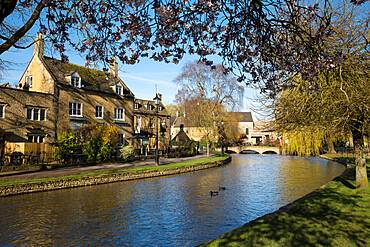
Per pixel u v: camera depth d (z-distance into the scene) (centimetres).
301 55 466
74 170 1794
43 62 2456
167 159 2870
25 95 2158
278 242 554
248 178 2020
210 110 4038
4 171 1700
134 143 3186
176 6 395
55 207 1130
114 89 2944
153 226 955
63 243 793
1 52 388
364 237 571
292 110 1051
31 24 405
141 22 411
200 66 3891
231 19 467
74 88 2525
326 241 555
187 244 812
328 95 941
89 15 475
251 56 510
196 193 1477
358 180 1111
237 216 1079
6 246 761
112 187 1553
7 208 1094
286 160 3694
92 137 2236
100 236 852
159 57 465
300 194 1472
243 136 6962
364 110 851
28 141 2169
